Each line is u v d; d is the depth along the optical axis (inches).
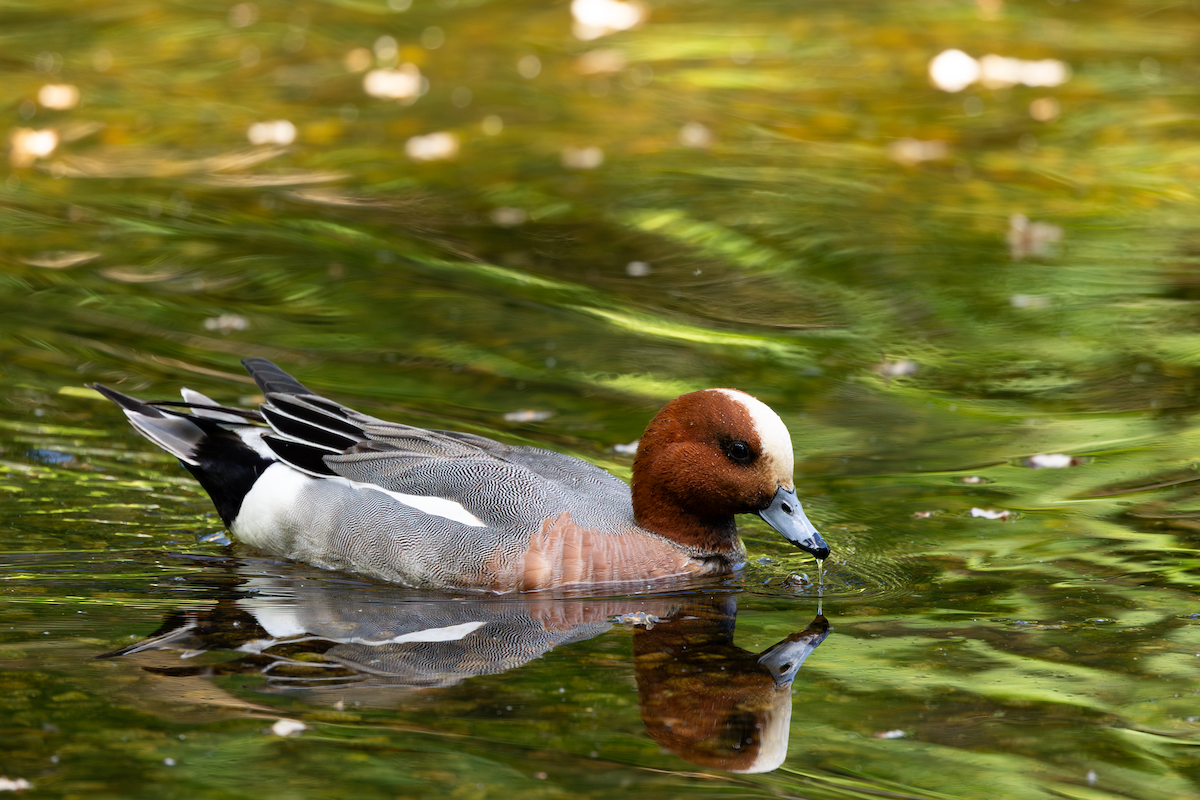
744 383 549.6
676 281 661.3
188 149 833.5
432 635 352.8
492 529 395.5
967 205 769.6
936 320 620.1
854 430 508.4
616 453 478.6
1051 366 571.5
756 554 423.8
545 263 676.7
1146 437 495.2
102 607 366.9
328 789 268.7
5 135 831.7
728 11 1148.5
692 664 333.4
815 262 685.9
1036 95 948.6
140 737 287.6
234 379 535.5
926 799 270.1
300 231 704.4
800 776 278.5
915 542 417.1
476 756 283.0
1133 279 665.6
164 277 640.4
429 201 759.1
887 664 333.1
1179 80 971.9
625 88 960.9
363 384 534.9
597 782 274.7
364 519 405.7
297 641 346.0
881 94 957.2
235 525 429.4
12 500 440.5
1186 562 394.3
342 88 950.4
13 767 273.7
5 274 632.4
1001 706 309.1
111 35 1049.5
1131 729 298.4
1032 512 435.8
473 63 1007.6
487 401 523.2
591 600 383.9
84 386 526.0
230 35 1053.8
